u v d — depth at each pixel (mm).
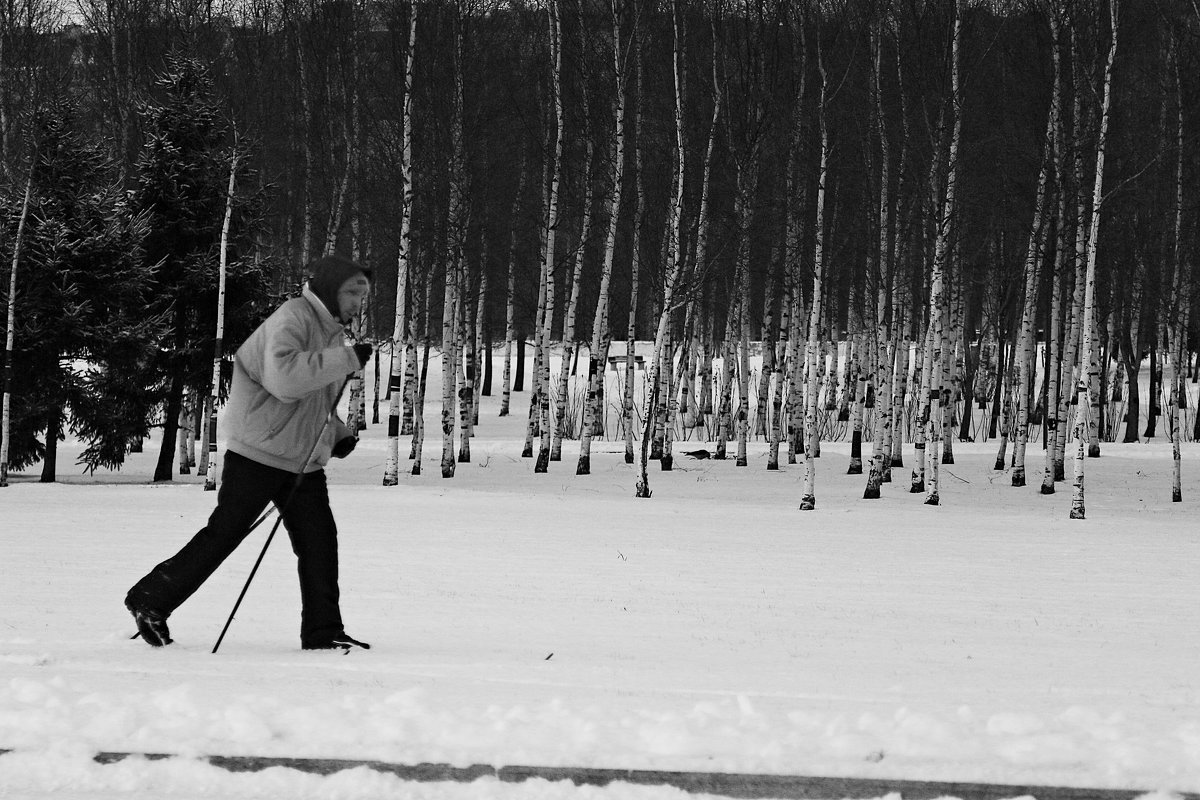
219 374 32406
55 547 17172
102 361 39125
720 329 90812
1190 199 48000
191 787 5281
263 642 9328
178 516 23578
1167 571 18312
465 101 44781
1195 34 42938
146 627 8641
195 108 41188
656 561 17797
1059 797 5191
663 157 48219
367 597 12859
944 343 49750
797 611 12875
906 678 8344
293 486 8750
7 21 55562
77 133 40125
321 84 51719
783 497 37938
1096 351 52062
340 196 50906
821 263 37406
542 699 6754
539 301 52156
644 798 5160
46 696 6297
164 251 41062
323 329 8812
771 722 5977
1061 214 42438
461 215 44906
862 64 44750
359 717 5914
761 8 43812
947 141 41219
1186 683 8445
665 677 7895
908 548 21359
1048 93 42781
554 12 45781
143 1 54188
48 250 37344
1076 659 9812
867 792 5219
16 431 37781
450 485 40969
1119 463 48844
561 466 48250
